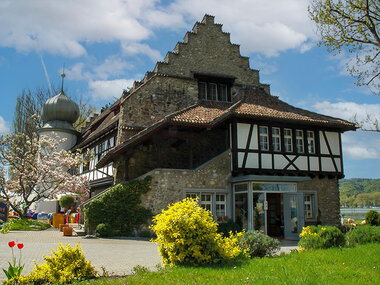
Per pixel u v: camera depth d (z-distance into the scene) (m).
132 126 19.80
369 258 8.30
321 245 10.10
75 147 28.80
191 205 8.50
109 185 21.58
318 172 19.02
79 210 22.22
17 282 6.34
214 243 8.09
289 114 18.84
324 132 19.70
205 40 23.11
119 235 15.91
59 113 31.75
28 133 34.09
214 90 23.02
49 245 12.29
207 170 17.36
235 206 17.42
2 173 24.09
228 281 6.10
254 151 17.61
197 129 17.47
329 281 6.05
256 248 9.11
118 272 7.95
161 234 8.09
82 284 6.45
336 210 19.81
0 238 14.17
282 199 18.19
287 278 6.12
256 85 23.92
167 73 21.53
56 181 24.00
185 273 6.83
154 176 16.64
